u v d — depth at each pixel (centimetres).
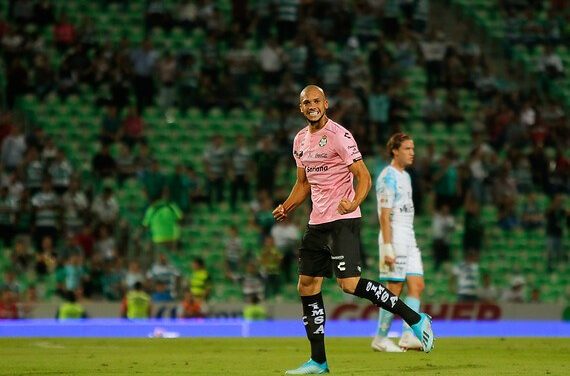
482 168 8906
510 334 7012
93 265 7606
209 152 8731
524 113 9606
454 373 3050
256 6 9975
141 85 9256
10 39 9375
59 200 8156
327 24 9994
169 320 6844
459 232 8831
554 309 7762
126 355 3956
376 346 4188
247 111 9469
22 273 7875
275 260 7856
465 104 9900
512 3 10806
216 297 8056
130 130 8844
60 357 3841
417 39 10188
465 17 10662
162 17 9894
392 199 4084
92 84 9362
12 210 8200
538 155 9162
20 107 9200
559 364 3450
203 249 8431
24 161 8481
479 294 8000
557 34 10700
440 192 8619
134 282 7500
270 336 5969
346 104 9081
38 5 9738
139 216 8450
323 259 3127
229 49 9719
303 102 3069
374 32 10138
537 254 8881
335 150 3058
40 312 7256
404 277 4125
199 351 4209
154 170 8412
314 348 3098
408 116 9706
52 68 9462
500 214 8944
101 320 6900
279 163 8969
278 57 9444
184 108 9431
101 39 9881
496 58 10506
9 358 3794
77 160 8906
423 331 3130
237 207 8700
